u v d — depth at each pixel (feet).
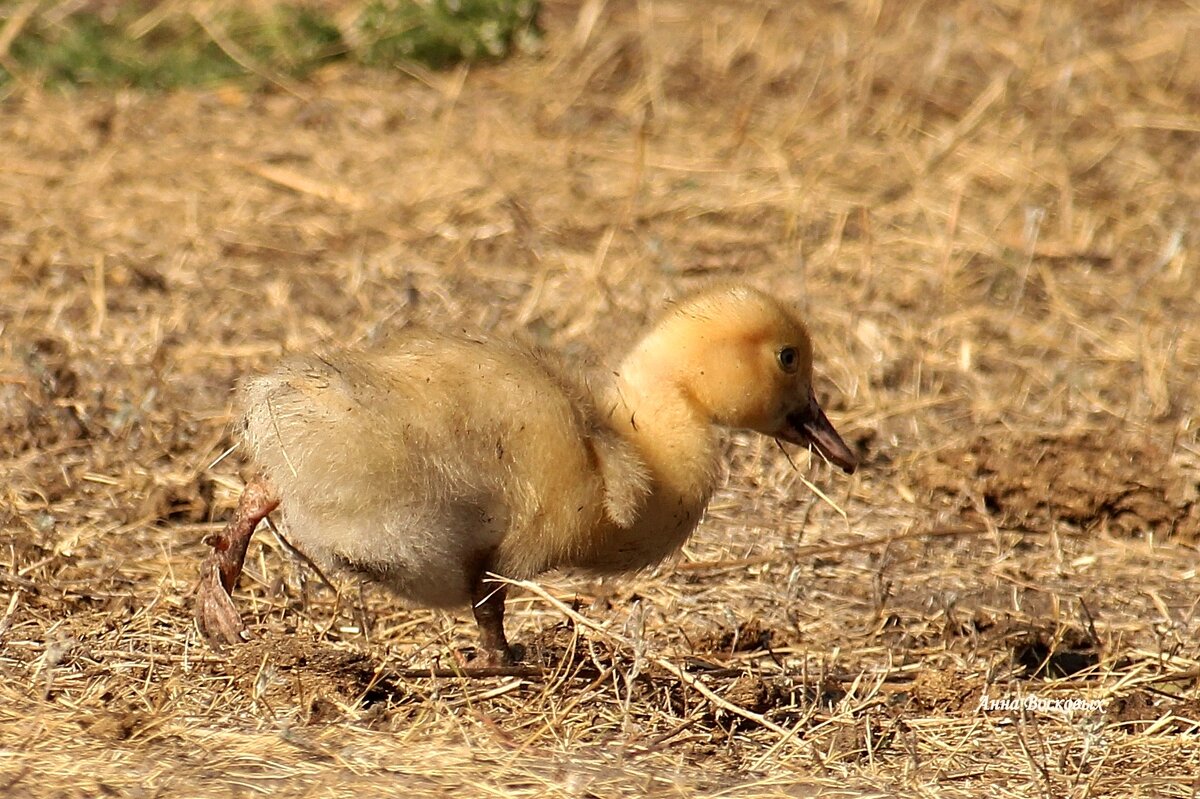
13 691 48.34
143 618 54.34
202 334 80.84
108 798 41.19
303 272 88.69
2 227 91.71
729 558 64.08
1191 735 50.93
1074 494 69.82
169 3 121.08
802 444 59.57
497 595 52.31
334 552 50.80
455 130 108.06
